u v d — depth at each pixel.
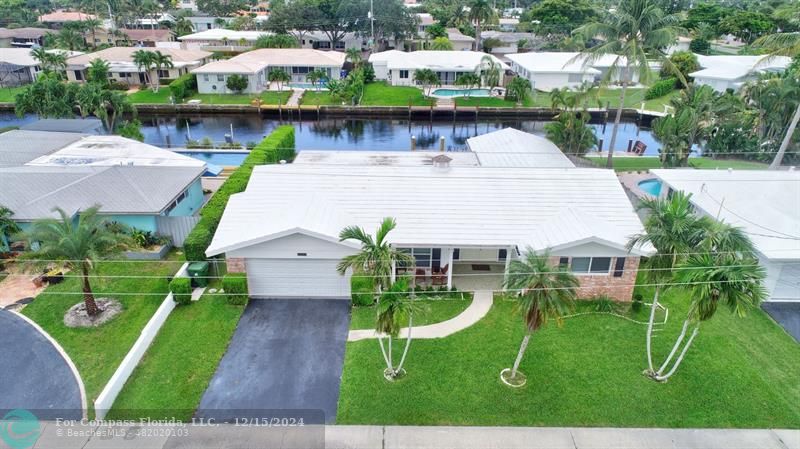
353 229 17.98
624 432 16.83
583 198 26.11
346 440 16.31
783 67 60.53
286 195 26.11
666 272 18.36
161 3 138.50
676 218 17.44
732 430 16.98
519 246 23.09
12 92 68.88
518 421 17.17
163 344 20.62
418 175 27.42
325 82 73.25
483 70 70.75
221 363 19.73
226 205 26.19
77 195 27.44
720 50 94.19
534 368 19.62
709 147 44.00
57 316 22.30
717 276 15.65
